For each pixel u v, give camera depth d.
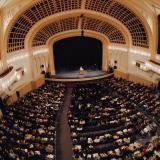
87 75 40.00
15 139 20.14
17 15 29.22
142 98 28.17
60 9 32.62
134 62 37.38
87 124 22.61
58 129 24.22
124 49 38.22
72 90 34.59
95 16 34.41
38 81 37.34
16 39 31.92
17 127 21.92
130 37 36.47
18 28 31.27
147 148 17.94
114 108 25.19
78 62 44.94
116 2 31.27
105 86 33.72
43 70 39.31
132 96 29.02
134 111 24.19
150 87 32.97
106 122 22.36
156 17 30.03
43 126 22.34
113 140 20.11
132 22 34.00
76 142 20.12
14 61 32.09
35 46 36.81
